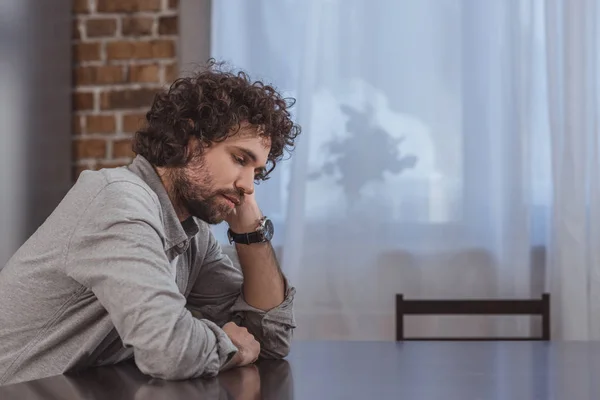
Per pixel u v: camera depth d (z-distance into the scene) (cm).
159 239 156
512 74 379
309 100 381
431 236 385
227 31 386
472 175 383
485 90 381
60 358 160
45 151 359
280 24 387
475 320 385
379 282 385
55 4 371
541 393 138
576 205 372
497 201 382
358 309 385
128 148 393
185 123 167
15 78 332
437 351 187
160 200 170
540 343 200
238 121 166
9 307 162
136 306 146
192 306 197
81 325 161
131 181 162
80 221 156
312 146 384
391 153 385
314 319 384
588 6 374
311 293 384
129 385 141
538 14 381
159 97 174
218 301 196
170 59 392
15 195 330
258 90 170
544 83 383
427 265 385
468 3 382
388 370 161
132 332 146
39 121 353
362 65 384
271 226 187
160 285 148
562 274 373
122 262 149
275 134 175
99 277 150
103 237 152
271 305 183
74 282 158
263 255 185
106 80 394
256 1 387
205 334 152
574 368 163
